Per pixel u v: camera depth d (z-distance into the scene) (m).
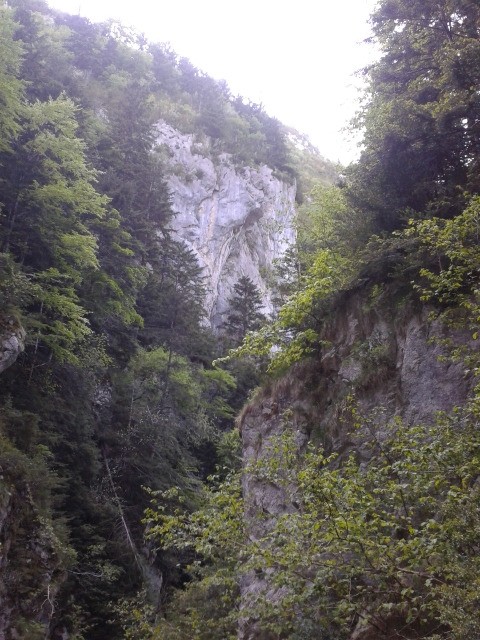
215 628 10.77
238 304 43.44
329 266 11.95
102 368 23.78
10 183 19.19
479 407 6.22
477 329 8.70
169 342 29.67
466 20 13.27
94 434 21.38
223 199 57.25
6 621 11.56
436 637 5.00
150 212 39.31
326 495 6.14
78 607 14.46
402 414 9.30
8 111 19.02
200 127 63.69
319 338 12.72
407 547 5.54
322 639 6.96
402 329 10.33
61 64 36.19
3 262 16.81
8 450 14.40
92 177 21.45
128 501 20.69
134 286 26.45
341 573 7.14
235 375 34.75
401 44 14.12
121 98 48.03
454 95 11.15
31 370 18.33
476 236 8.07
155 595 17.98
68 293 19.98
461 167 12.01
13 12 26.88
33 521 13.62
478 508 5.40
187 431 25.06
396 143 11.88
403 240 10.49
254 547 6.56
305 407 12.08
